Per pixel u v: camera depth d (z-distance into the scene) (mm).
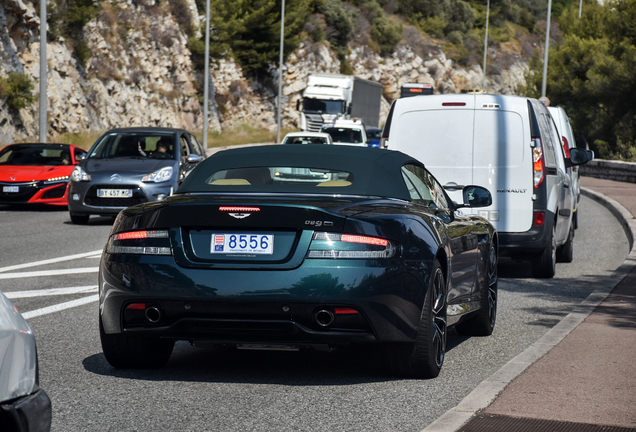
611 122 51719
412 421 5953
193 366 7699
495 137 13797
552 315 10625
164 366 7699
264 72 95188
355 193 7289
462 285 8391
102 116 58406
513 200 13688
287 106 96812
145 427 5754
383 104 118125
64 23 55281
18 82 46562
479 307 9078
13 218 23234
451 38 135000
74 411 6137
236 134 82812
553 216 13828
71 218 22094
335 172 7570
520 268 15438
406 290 6668
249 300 6414
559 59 60719
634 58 49688
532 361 7570
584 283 13516
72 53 55656
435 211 7934
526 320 10297
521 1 157750
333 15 110125
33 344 3578
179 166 22391
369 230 6570
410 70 121750
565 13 67250
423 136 14117
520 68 143875
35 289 12164
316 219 6516
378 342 6637
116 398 6516
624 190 35344
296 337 6539
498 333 9508
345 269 6438
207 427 5770
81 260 15336
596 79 51188
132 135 23344
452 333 9609
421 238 6953
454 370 7629
